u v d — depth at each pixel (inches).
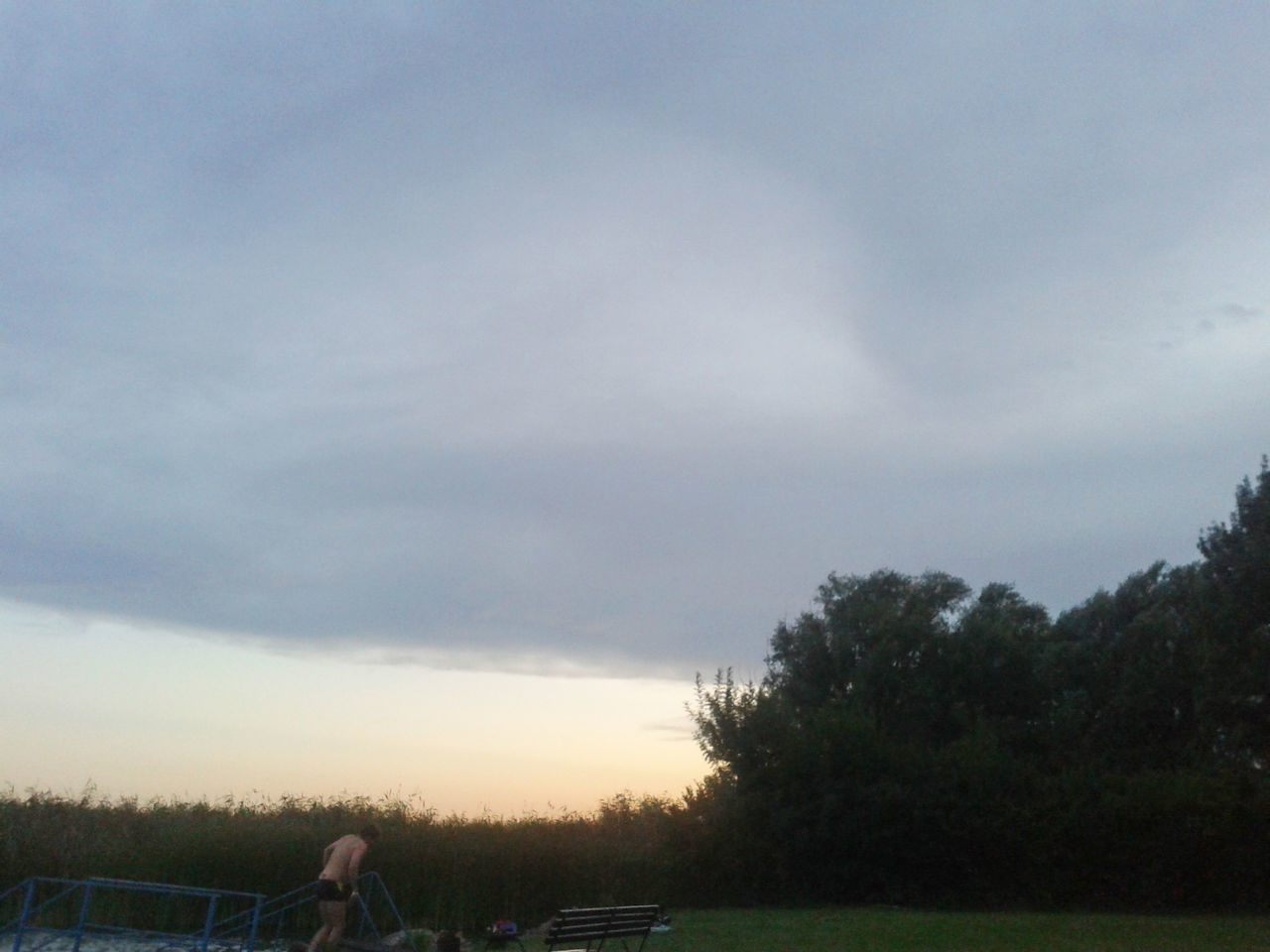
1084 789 1127.0
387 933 891.4
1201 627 1259.2
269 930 861.8
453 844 976.3
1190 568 1620.3
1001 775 1151.0
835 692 1819.6
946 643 1616.6
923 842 1135.6
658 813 1242.6
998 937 792.9
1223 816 1066.7
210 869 877.8
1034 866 1107.9
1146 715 1438.2
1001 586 2308.1
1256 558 1171.3
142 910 858.8
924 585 2325.3
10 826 914.1
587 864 1084.5
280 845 907.4
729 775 1283.2
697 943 770.2
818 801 1165.1
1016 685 1592.0
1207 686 1217.4
